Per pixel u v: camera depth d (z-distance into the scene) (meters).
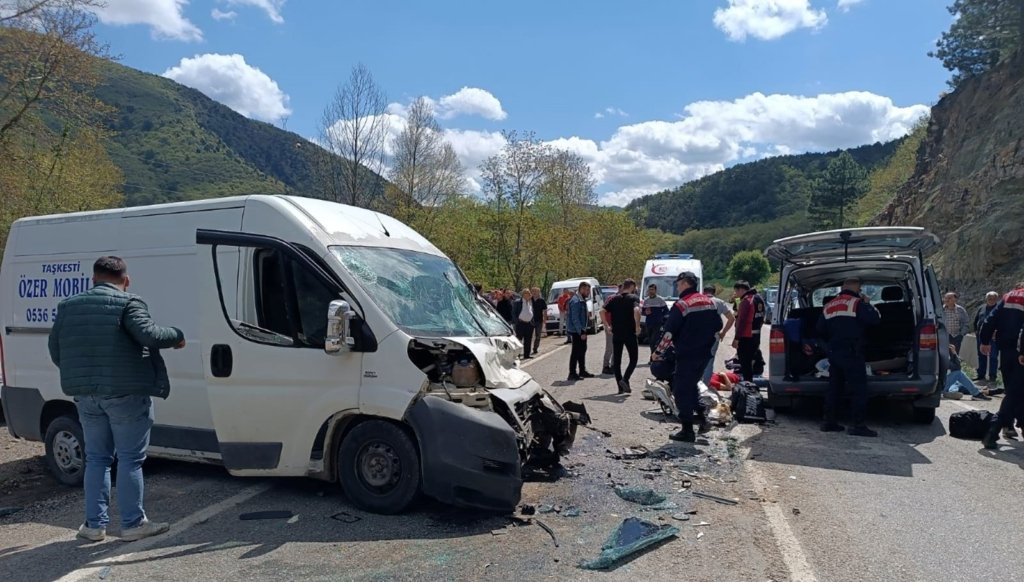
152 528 4.97
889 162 73.19
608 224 46.31
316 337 5.48
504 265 28.52
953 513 5.41
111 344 4.77
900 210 38.41
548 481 6.16
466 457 5.00
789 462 6.93
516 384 5.93
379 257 5.96
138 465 4.98
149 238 6.32
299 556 4.52
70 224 6.74
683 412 7.77
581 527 5.02
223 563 4.44
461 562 4.40
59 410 6.70
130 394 4.83
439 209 29.23
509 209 29.25
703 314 7.77
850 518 5.29
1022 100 29.84
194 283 6.07
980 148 31.19
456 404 5.16
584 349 13.02
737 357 11.71
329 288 5.46
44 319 6.73
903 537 4.90
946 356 8.88
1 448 8.11
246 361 5.59
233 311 5.69
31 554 4.70
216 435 5.79
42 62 14.97
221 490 6.03
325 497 5.74
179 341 4.95
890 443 7.85
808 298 11.39
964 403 10.67
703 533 4.92
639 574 4.23
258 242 5.52
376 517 5.23
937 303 9.10
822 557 4.53
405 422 5.24
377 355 5.26
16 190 15.59
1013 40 34.88
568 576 4.20
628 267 48.09
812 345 9.41
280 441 5.55
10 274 6.95
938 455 7.28
